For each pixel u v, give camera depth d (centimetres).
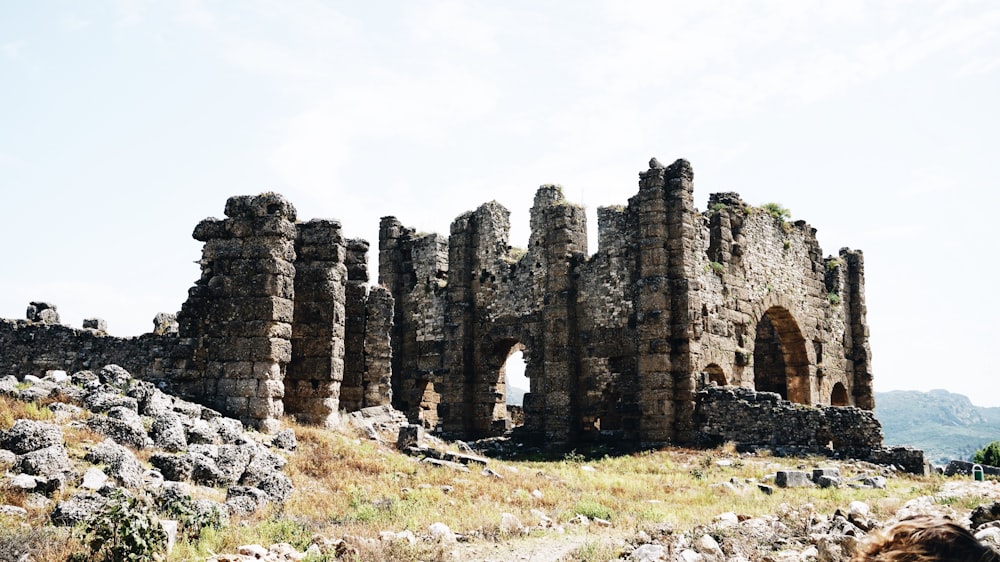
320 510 1681
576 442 3916
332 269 2777
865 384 5022
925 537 341
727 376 3897
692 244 3778
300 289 2773
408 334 4850
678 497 2298
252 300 2442
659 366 3622
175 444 1795
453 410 4500
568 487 2306
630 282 3894
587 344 4025
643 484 2538
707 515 1952
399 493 1912
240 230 2500
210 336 2458
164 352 2761
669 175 3828
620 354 3888
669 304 3694
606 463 3180
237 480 1750
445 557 1390
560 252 4125
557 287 4106
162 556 1212
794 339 4541
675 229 3747
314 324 2748
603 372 3944
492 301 4512
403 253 4994
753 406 3431
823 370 4653
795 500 2192
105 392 1950
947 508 1862
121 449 1577
